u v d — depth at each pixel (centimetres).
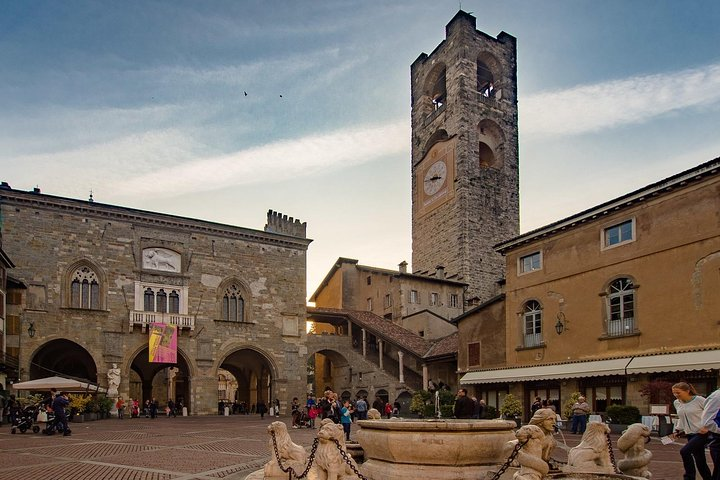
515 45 8188
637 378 3134
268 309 5812
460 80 7556
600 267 3494
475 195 7281
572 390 3522
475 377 4262
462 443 1111
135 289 5166
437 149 7819
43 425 3453
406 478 1109
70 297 4888
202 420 4584
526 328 4006
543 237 3909
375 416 1470
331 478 1125
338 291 7281
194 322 5372
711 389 2803
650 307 3169
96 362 4881
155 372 6066
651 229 3222
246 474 1529
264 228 6175
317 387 7000
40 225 4856
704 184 2977
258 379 6306
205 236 5612
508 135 7762
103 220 5131
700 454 1058
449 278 7225
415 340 5712
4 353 4275
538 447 1014
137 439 2666
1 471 1598
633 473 1162
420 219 7944
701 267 2944
